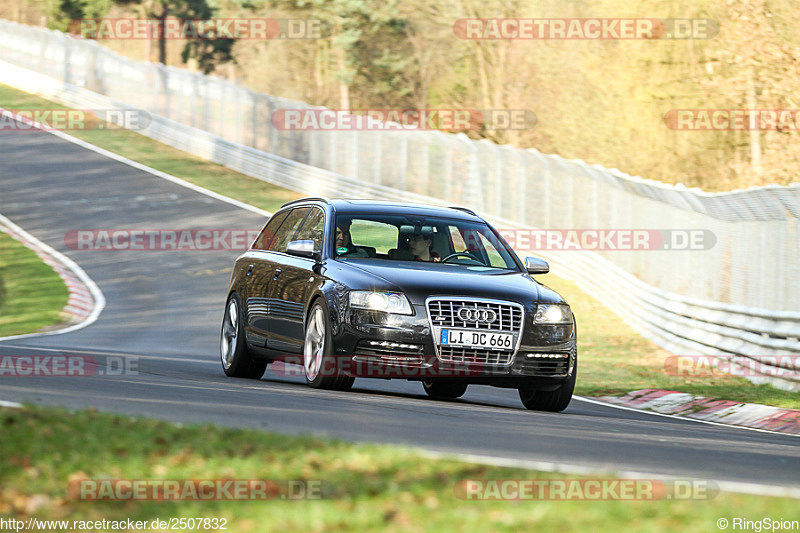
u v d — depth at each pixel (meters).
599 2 182.75
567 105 187.38
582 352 69.06
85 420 22.64
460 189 118.81
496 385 36.47
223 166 156.00
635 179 83.56
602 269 88.88
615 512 15.38
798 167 155.00
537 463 21.20
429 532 14.18
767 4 161.38
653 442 27.84
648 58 171.25
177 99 181.38
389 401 34.47
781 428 41.00
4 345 53.75
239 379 42.25
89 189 135.25
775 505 16.41
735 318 59.94
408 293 35.50
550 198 101.56
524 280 38.09
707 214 69.31
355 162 139.88
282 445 20.92
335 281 36.72
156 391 32.84
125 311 80.06
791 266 56.16
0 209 122.25
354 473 18.27
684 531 14.38
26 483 17.08
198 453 19.80
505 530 14.26
